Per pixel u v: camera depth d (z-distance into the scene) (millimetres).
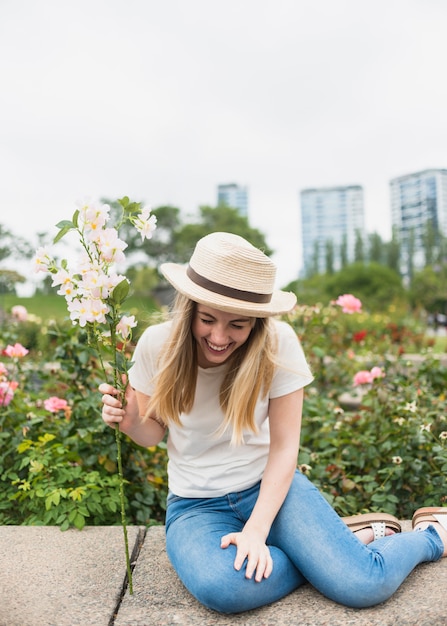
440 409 3832
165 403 2197
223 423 2195
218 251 2039
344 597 1918
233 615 1905
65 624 1852
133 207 1962
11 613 1906
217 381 2203
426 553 2172
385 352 6031
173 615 1910
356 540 2021
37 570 2188
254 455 2258
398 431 3242
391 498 2896
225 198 129125
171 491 2342
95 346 2006
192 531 2080
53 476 2822
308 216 119750
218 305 1965
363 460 3223
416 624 1833
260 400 2244
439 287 34219
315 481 3055
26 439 3092
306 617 1881
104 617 1893
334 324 6180
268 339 2184
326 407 4121
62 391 4051
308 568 1981
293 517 2064
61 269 1916
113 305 1927
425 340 8711
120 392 2029
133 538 2457
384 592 1916
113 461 3023
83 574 2162
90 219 1899
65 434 3158
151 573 2178
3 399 3338
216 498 2221
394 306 16344
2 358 4676
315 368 4988
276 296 2264
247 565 1893
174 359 2148
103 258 1908
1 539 2451
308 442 3629
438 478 3020
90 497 2717
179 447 2293
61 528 2525
